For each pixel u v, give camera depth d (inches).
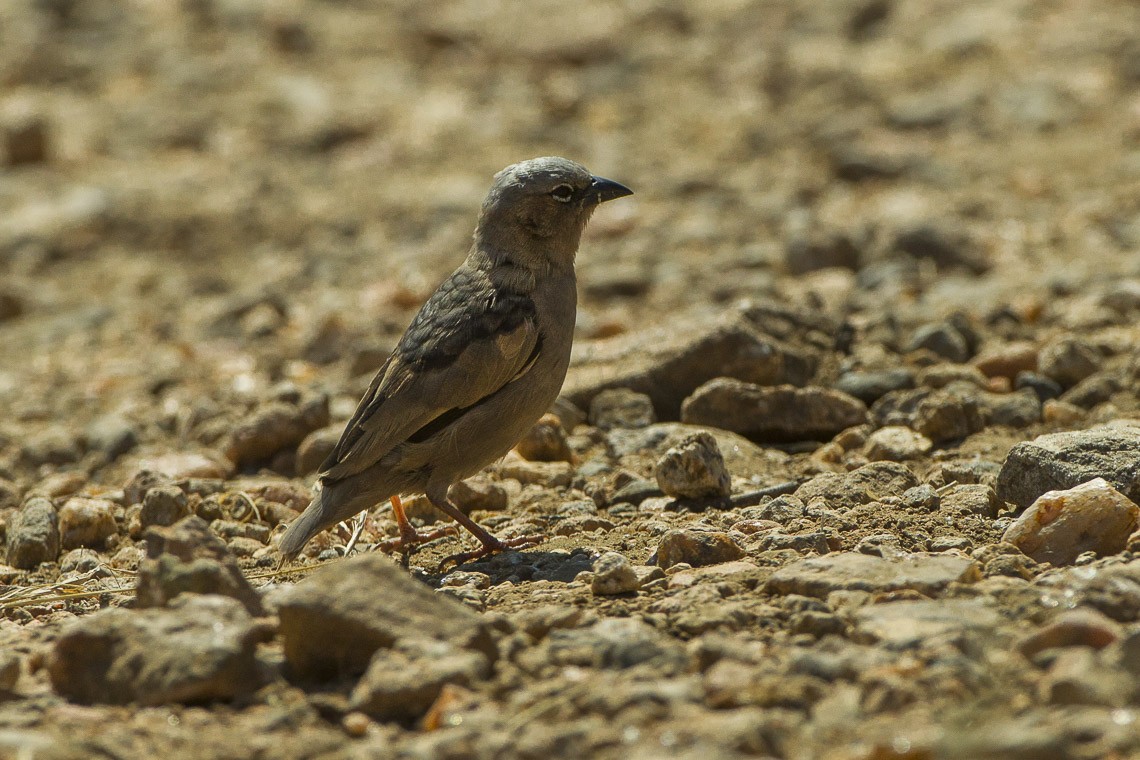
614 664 318.0
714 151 1243.8
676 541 407.8
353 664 324.8
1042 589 341.4
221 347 838.5
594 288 857.5
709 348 597.6
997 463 487.2
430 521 504.7
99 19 1704.0
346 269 1010.7
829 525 431.5
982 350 647.8
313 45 1622.8
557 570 418.3
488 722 287.6
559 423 560.7
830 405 562.6
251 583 433.7
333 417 634.8
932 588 347.9
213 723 302.8
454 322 445.4
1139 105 1231.5
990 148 1176.2
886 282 805.2
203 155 1328.7
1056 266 820.6
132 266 1075.9
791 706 290.4
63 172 1279.5
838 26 1582.2
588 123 1363.2
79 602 422.0
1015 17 1526.8
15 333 932.6
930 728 271.9
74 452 636.1
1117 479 416.8
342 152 1322.6
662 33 1627.7
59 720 302.8
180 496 496.7
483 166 1248.8
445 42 1611.7
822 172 1156.5
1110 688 280.7
